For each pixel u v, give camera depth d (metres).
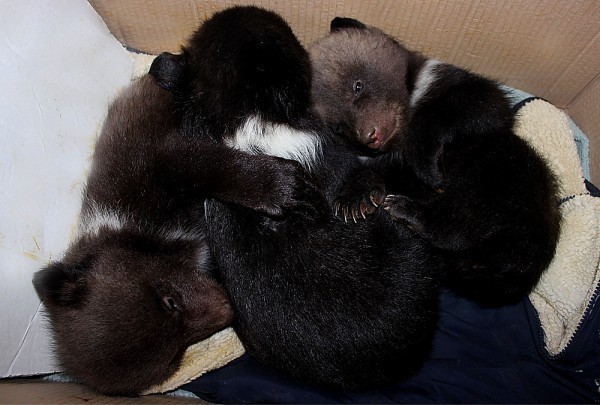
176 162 0.74
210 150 0.74
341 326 0.73
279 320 0.74
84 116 0.79
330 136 0.81
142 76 0.84
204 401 0.80
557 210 0.80
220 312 0.75
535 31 0.82
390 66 0.83
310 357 0.74
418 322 0.75
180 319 0.73
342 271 0.74
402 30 0.87
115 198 0.76
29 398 0.62
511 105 0.85
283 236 0.75
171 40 0.90
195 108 0.75
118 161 0.76
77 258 0.74
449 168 0.80
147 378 0.70
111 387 0.69
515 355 0.84
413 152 0.82
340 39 0.84
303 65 0.75
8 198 0.68
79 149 0.78
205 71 0.74
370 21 0.87
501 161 0.78
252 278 0.75
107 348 0.69
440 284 0.80
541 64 0.86
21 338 0.70
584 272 0.80
